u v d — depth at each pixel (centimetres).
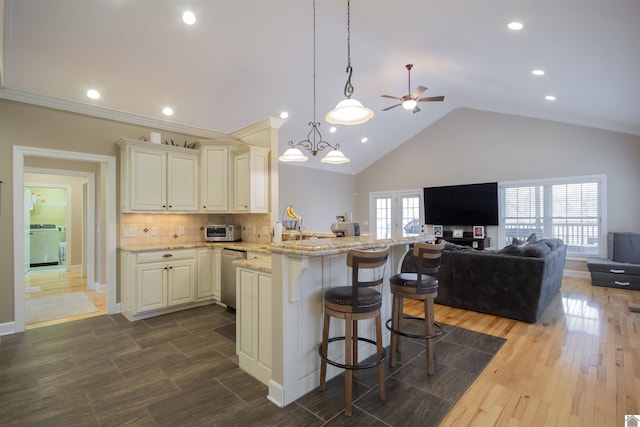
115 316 382
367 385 224
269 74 443
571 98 477
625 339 303
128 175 378
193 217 466
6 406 200
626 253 521
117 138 398
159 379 233
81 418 188
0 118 323
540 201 645
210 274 427
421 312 395
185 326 345
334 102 565
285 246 195
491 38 336
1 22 257
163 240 435
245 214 477
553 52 331
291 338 205
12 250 328
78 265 707
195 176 435
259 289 230
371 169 918
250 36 367
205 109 462
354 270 191
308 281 217
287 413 192
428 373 238
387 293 296
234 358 268
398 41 410
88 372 243
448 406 198
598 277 518
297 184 802
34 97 338
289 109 543
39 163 482
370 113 258
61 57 321
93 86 361
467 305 399
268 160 438
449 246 441
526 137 657
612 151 565
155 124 430
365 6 324
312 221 833
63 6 279
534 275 347
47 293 505
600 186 577
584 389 217
